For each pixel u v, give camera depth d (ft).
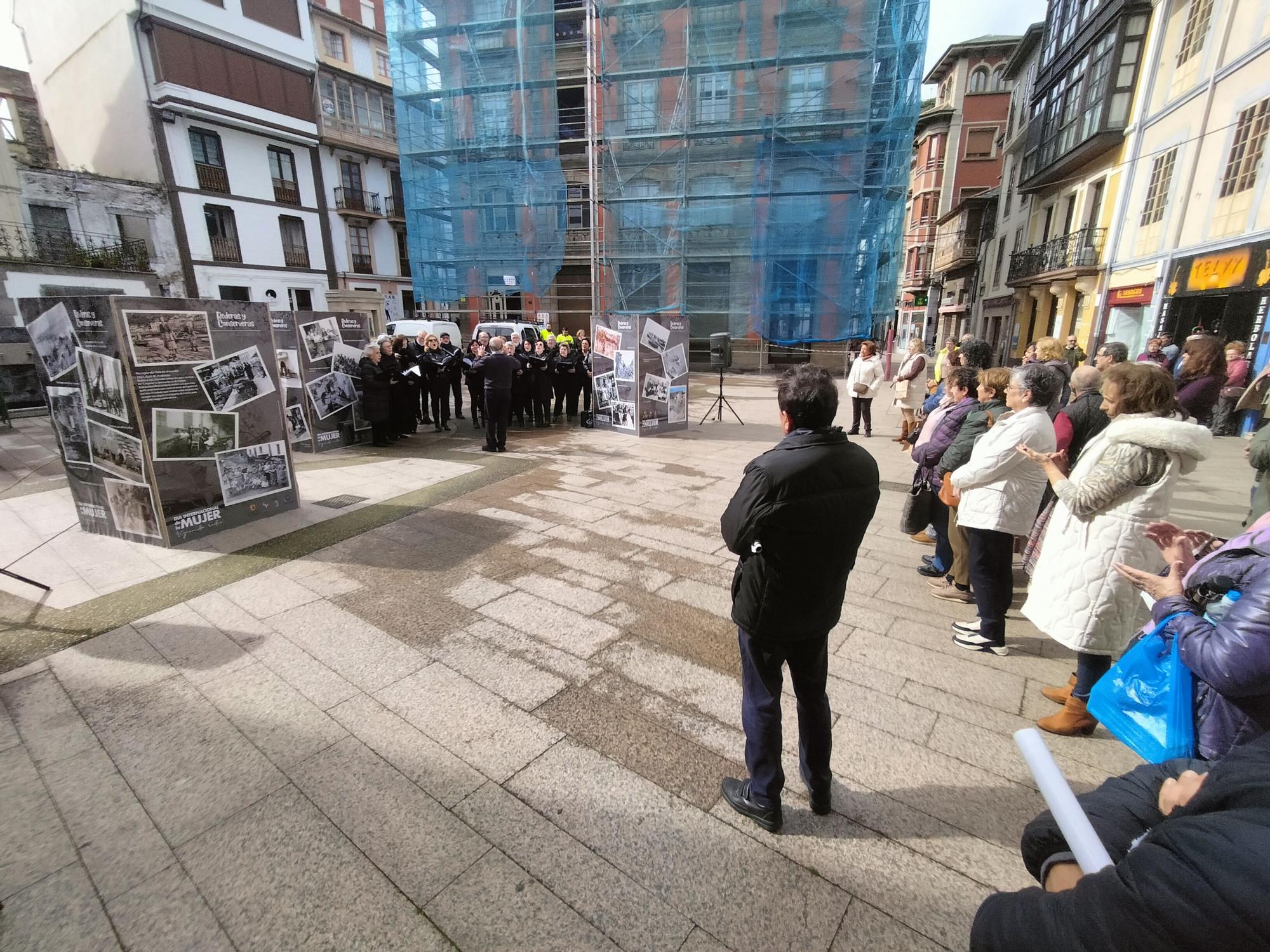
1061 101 54.70
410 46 64.49
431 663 10.52
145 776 7.83
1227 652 4.07
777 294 60.39
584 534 16.94
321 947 5.68
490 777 7.87
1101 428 12.45
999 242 81.46
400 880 6.39
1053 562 8.52
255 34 70.74
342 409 28.81
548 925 5.92
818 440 6.31
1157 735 4.91
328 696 9.56
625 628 11.80
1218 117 35.04
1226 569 4.60
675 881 6.41
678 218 61.11
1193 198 36.96
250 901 6.14
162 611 12.32
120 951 5.64
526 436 31.89
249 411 17.16
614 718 9.08
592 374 33.40
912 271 143.23
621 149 63.26
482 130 63.57
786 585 6.31
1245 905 2.20
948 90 122.52
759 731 6.86
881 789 7.73
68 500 19.90
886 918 6.02
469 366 33.24
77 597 12.92
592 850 6.79
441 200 68.54
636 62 60.59
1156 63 41.63
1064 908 2.85
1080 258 49.88
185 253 67.77
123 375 14.55
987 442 10.19
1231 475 23.15
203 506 16.34
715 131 58.44
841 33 55.36
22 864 6.53
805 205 59.06
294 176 77.87
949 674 10.28
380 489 21.33
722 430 33.58
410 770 7.98
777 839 6.95
